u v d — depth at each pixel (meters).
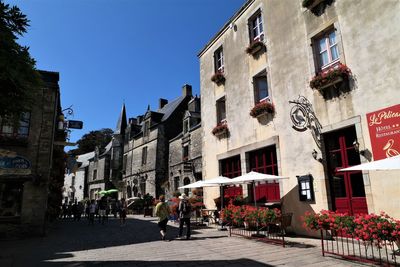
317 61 9.12
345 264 5.32
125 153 34.75
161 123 27.64
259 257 6.18
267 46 11.30
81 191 44.06
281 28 10.65
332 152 8.40
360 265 5.22
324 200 8.20
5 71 3.96
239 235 9.52
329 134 8.53
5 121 4.75
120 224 16.22
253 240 8.48
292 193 9.37
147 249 7.75
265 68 11.28
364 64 7.49
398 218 6.36
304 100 9.25
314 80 8.57
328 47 8.86
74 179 47.25
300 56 9.62
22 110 4.48
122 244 8.87
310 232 8.55
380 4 7.26
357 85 7.60
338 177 8.16
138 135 31.45
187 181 21.66
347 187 7.86
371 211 6.88
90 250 7.95
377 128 7.00
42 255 7.39
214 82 14.92
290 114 9.78
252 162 11.89
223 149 13.65
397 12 6.87
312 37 9.23
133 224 15.98
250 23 12.73
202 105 15.95
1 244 9.55
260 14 12.31
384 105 6.92
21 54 4.29
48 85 12.96
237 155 12.67
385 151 6.77
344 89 7.93
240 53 13.08
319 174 8.46
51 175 13.88
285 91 10.14
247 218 8.51
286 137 9.88
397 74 6.73
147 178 27.77
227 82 13.86
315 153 8.58
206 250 7.25
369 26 7.47
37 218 11.63
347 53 7.97
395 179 6.50
